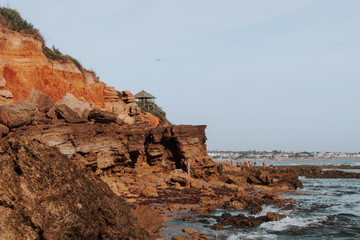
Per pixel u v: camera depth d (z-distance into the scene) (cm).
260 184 3881
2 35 2964
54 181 907
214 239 1366
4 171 877
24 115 2191
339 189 3838
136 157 3506
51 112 2627
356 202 2639
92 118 3023
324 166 11438
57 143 2209
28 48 3186
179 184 3036
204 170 3753
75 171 1003
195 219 1767
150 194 2436
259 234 1501
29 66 3147
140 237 1007
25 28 3412
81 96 3909
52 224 822
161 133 3681
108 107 4631
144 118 5447
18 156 898
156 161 3656
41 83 3219
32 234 815
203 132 4119
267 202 2447
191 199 2398
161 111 7344
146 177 3127
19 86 2986
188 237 1345
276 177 3934
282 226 1678
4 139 951
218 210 2098
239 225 1659
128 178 2958
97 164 2539
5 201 838
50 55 3650
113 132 2894
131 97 5347
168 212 1945
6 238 784
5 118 2008
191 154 3678
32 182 881
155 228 1477
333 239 1438
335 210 2219
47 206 840
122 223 979
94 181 1059
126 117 4269
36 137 974
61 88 3475
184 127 3694
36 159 919
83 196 930
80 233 858
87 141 2494
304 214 2044
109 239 911
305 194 3247
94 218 917
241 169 5697
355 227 1675
